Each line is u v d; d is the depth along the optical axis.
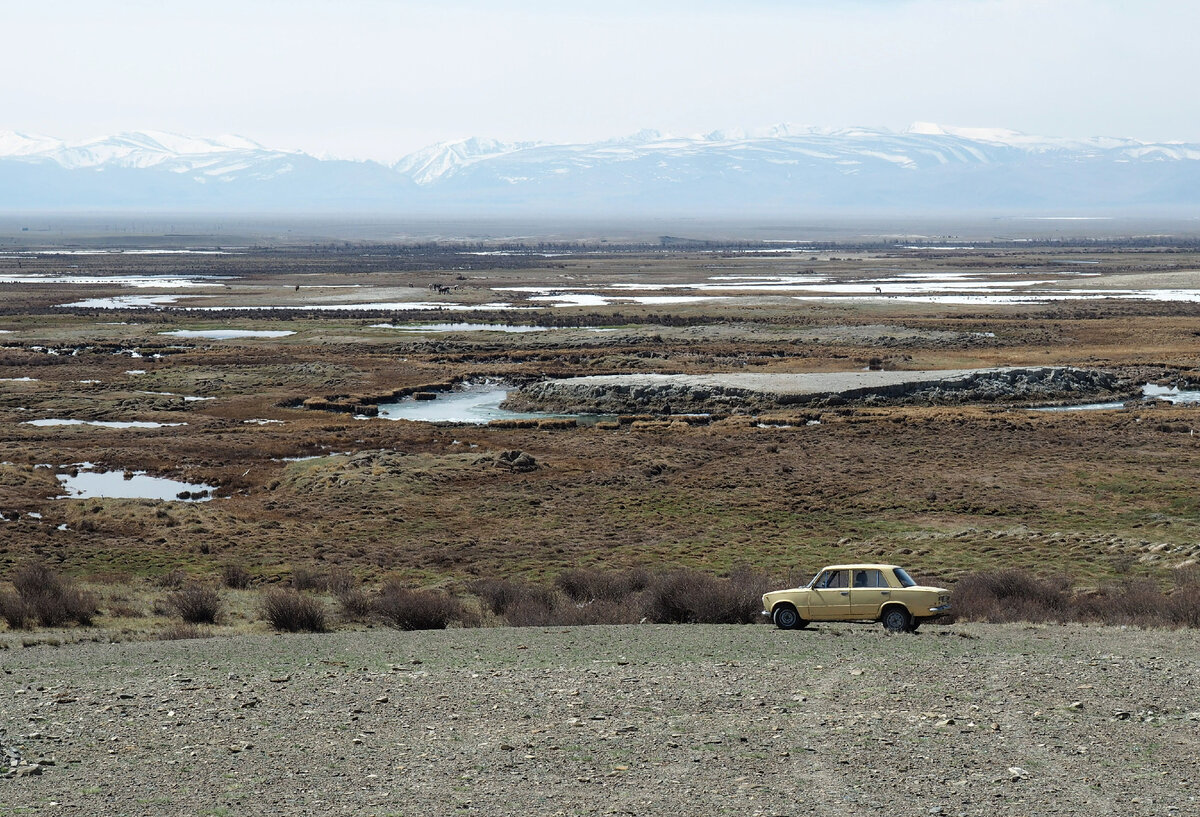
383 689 29.89
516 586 52.78
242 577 59.81
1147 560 60.94
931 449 101.94
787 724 25.72
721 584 49.09
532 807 20.53
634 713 26.88
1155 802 20.64
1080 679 29.98
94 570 63.22
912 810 20.27
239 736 25.30
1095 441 104.38
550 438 110.12
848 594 39.50
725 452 102.19
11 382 150.88
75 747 24.44
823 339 197.88
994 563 61.22
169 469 96.44
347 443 107.88
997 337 197.00
